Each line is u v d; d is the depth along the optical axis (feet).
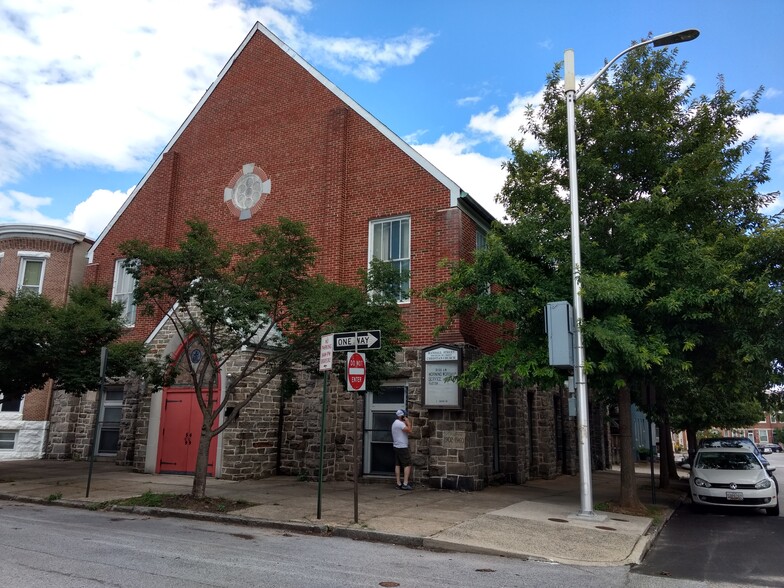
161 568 22.17
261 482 48.03
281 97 64.03
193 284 38.14
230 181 65.36
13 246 74.23
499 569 24.45
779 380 41.60
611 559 26.96
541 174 44.62
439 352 48.14
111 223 74.02
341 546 27.76
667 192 41.09
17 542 26.53
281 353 40.83
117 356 47.44
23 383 49.01
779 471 112.88
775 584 23.85
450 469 46.44
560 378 38.78
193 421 52.49
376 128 57.00
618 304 38.17
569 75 40.11
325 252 56.13
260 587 19.94
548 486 56.59
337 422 51.26
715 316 38.17
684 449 220.02
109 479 49.11
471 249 53.26
